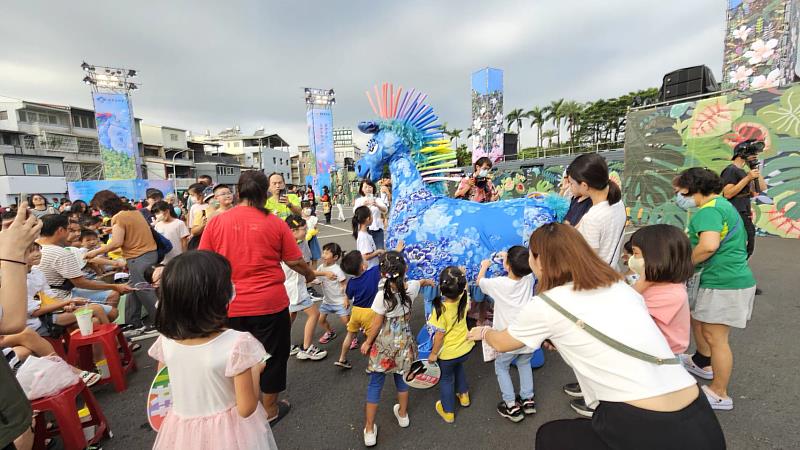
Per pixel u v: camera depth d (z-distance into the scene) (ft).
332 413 8.84
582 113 136.87
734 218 7.73
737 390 8.76
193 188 16.99
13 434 4.41
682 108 28.96
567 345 4.68
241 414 4.93
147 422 8.82
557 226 5.12
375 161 11.28
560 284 4.93
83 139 100.78
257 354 5.01
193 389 4.93
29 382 7.07
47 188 86.22
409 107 11.14
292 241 8.23
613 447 4.25
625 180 33.19
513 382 9.79
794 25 29.32
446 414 8.32
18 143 88.89
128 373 11.16
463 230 9.32
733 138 26.63
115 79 66.54
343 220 53.57
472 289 10.26
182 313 4.71
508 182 55.11
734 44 31.89
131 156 68.28
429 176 11.28
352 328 10.44
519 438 7.73
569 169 8.43
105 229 20.72
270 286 7.77
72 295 12.02
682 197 8.62
